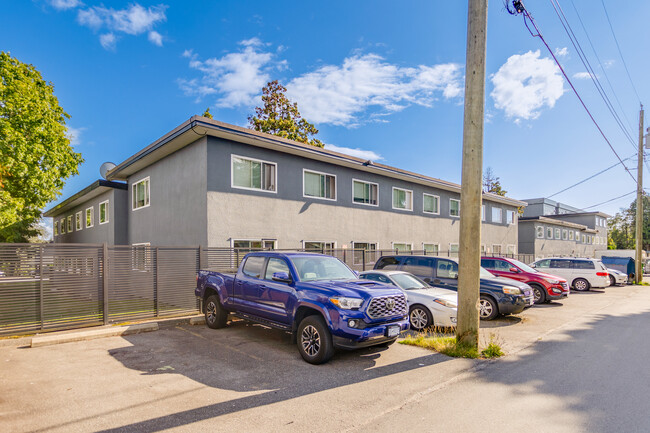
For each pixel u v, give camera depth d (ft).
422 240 71.26
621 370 19.99
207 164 41.11
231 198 42.91
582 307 43.50
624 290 64.90
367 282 23.82
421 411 14.76
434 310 28.76
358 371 19.65
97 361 21.21
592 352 23.68
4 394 16.35
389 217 64.28
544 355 22.94
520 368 20.29
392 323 21.61
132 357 22.00
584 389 17.17
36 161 67.67
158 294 32.22
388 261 39.63
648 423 13.69
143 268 31.50
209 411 14.66
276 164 47.78
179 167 46.42
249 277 26.13
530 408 15.07
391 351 23.45
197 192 42.47
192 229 43.16
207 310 30.04
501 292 34.04
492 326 32.09
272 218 46.78
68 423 13.61
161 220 50.19
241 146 44.32
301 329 21.35
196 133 40.60
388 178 64.80
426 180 69.36
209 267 35.58
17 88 66.03
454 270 35.12
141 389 16.98
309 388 17.20
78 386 17.33
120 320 30.12
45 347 24.09
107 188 62.28
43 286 26.66
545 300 45.01
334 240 54.39
